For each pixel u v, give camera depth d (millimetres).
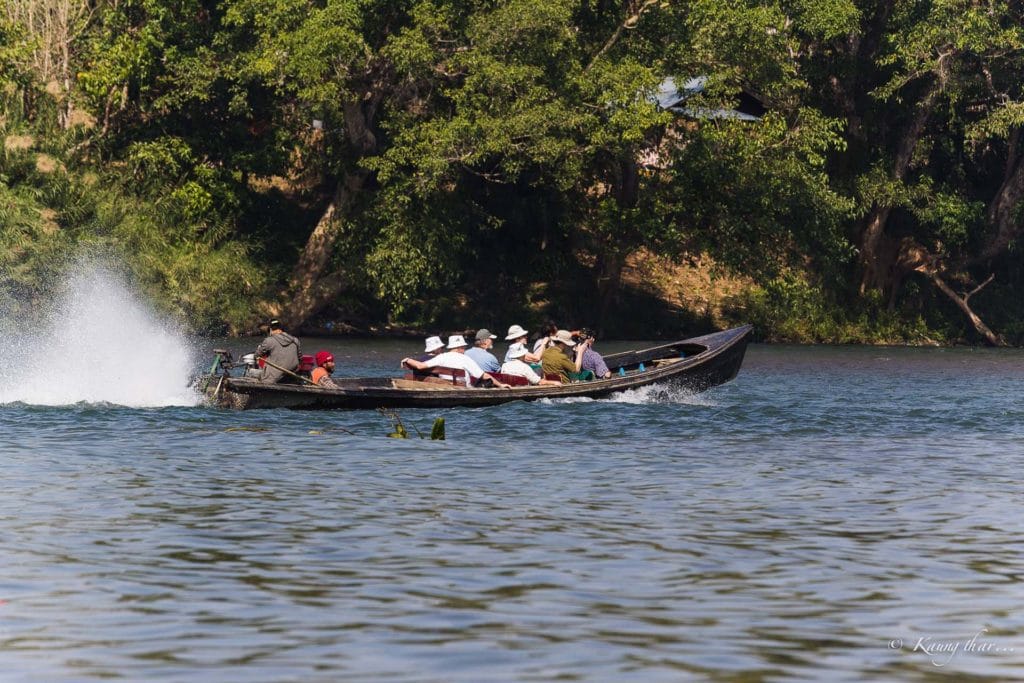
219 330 165625
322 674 27688
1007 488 53031
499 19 151750
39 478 53031
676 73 165000
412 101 168875
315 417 77125
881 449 66000
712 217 175125
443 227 165250
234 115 175250
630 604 33625
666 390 92500
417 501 48625
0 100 150250
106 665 28297
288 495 49688
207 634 30672
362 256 170625
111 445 63500
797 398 96812
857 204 192250
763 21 160125
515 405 84938
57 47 161500
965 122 199750
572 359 96688
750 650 29766
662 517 45781
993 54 179625
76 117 161625
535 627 31391
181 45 169125
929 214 194375
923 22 179750
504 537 41969
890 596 34781
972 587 35812
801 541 41781
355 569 37281
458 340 90125
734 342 99188
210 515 45375
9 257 138125
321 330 178250
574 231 190750
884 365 143500
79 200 147875
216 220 170000
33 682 27141
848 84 193000
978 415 84250
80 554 39000
